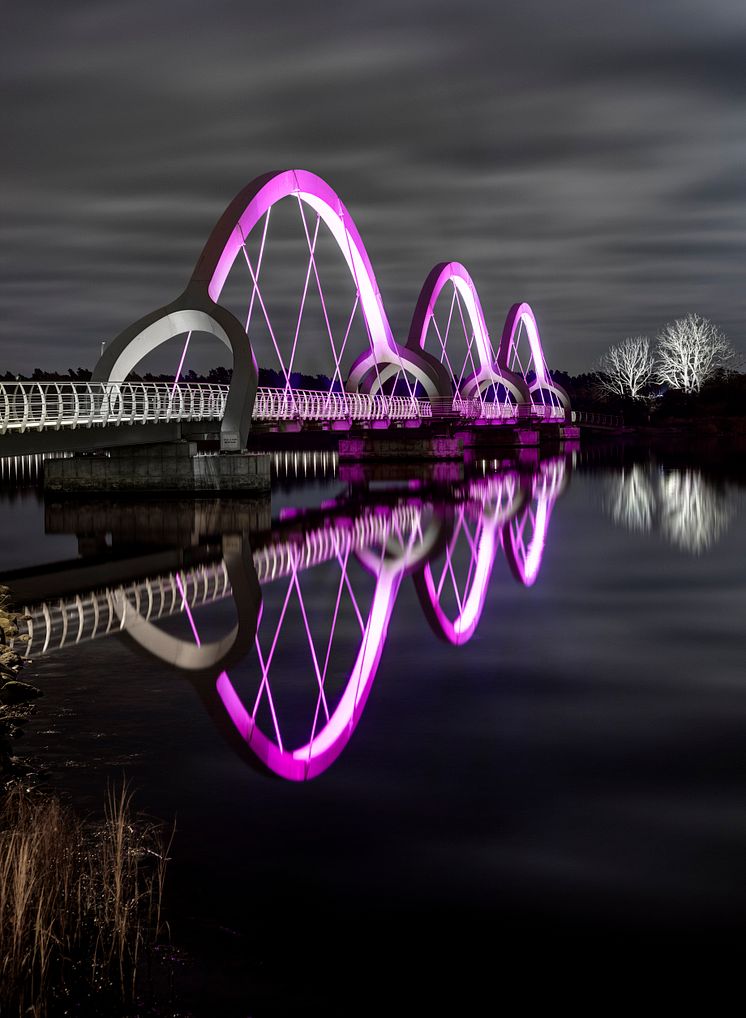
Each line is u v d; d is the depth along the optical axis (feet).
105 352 152.25
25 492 196.54
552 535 122.52
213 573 94.22
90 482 152.46
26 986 26.02
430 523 135.03
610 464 258.78
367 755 43.57
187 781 39.91
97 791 38.52
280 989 26.45
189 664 59.41
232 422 150.71
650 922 29.81
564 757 43.32
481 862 33.35
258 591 84.79
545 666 59.62
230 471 149.59
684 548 110.11
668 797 38.73
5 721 46.85
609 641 66.13
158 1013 25.34
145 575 92.58
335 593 84.17
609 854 33.94
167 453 150.92
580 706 51.16
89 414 132.98
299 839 34.86
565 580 90.38
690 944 28.71
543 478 216.33
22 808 35.01
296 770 41.47
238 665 59.67
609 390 557.33
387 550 110.11
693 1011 25.96
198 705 50.55
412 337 281.54
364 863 33.19
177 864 32.83
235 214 161.99
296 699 52.47
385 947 28.40
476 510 152.05
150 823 35.88
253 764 42.01
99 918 29.12
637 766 42.14
